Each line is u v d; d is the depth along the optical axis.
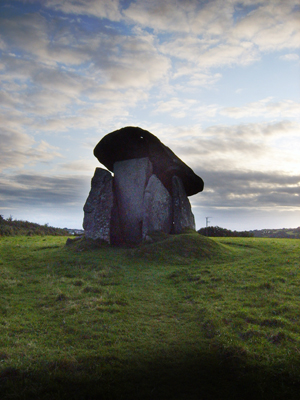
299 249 21.28
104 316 9.12
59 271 15.92
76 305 10.00
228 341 7.35
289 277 13.12
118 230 23.95
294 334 7.65
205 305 10.25
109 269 15.75
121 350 7.03
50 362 6.29
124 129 23.50
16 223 41.44
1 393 5.37
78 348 7.14
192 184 27.08
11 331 8.03
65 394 5.39
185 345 7.41
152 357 6.78
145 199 23.27
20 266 17.33
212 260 18.52
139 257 18.69
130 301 10.97
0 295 11.41
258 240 28.61
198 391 5.59
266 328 8.02
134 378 5.95
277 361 6.43
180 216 24.34
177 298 11.50
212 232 37.72
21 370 5.98
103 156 26.25
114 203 24.20
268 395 5.48
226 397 5.43
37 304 10.54
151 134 23.38
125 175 24.97
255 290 11.48
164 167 25.44
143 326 8.63
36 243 26.69
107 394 5.42
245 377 5.97
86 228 23.20
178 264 17.69
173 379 5.95
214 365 6.46
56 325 8.56
